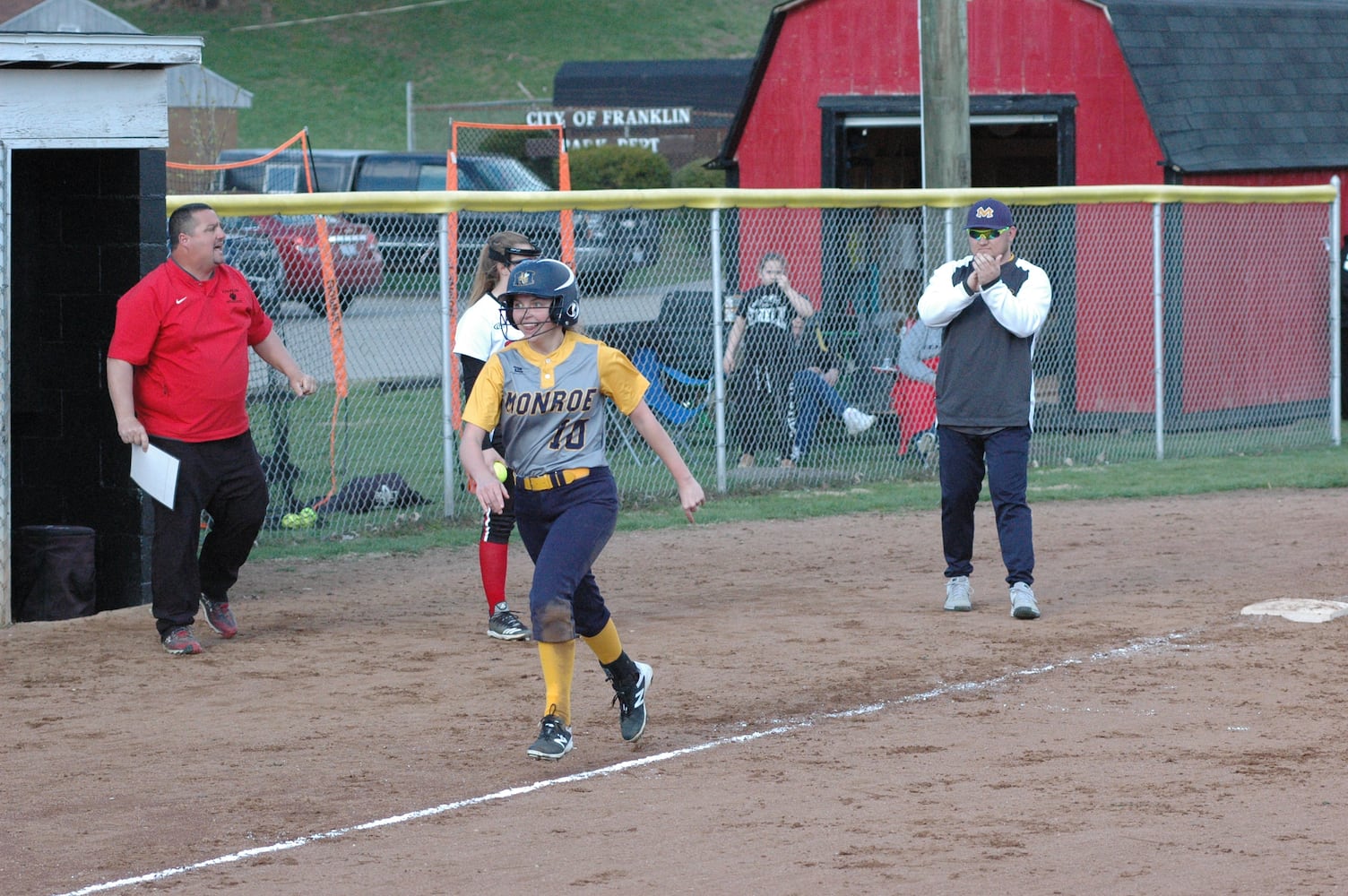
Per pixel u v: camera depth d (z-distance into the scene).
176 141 100.69
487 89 164.25
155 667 24.00
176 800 17.53
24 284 28.39
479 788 17.83
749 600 28.62
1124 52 49.09
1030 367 26.58
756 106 55.72
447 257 35.59
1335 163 51.56
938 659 23.75
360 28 176.00
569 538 18.42
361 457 43.53
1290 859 14.78
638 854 15.45
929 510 38.28
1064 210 48.28
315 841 16.08
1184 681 22.11
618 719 20.88
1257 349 50.28
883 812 16.56
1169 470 43.19
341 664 23.98
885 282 43.69
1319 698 21.00
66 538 27.50
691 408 42.62
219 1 180.12
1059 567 31.38
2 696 22.27
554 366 18.55
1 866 15.51
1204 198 45.28
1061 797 16.89
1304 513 36.91
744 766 18.45
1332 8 57.44
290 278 47.97
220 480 25.12
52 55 25.64
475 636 25.94
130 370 24.52
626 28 180.38
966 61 43.03
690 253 44.59
